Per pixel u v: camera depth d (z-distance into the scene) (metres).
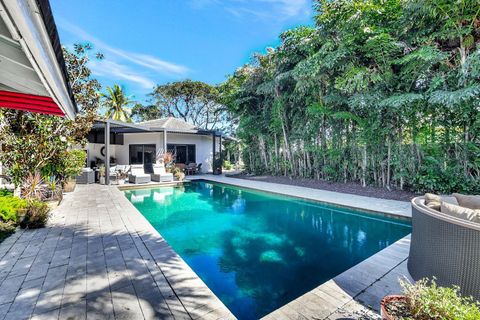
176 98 26.05
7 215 4.41
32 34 1.20
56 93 2.27
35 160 6.19
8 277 2.72
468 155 6.77
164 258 3.26
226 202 8.47
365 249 4.51
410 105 7.34
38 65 1.63
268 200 8.66
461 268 2.08
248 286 3.28
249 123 14.71
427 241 2.45
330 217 6.63
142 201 8.71
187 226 5.90
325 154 10.62
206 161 18.44
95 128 13.49
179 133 16.50
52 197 6.50
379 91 7.88
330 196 8.15
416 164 7.82
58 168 7.46
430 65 6.88
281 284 3.33
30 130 6.18
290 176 12.59
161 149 15.96
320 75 9.27
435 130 7.37
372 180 9.20
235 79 15.96
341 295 2.44
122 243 3.80
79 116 7.13
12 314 2.10
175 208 7.71
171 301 2.33
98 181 11.58
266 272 3.66
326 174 10.94
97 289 2.51
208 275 3.58
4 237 3.97
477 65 5.77
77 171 8.43
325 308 2.23
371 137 8.59
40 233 4.23
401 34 7.48
